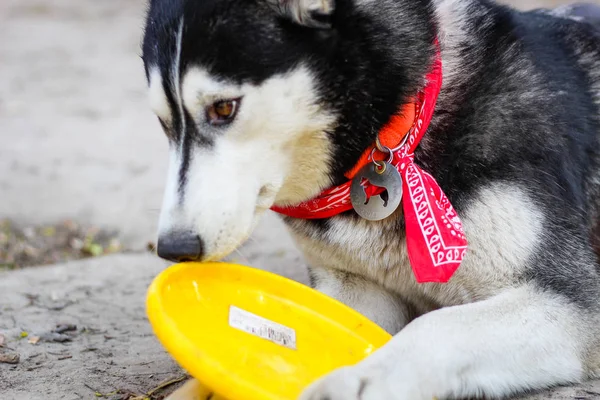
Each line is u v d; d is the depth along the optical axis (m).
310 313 2.81
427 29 2.83
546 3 11.12
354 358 2.73
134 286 4.24
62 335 3.50
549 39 3.25
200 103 2.54
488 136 2.81
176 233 2.49
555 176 2.88
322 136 2.70
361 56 2.65
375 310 3.18
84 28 12.51
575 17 3.61
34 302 3.97
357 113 2.69
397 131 2.76
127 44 11.47
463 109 2.85
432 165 2.83
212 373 2.32
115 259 4.73
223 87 2.52
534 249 2.74
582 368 2.70
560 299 2.70
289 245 4.86
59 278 4.37
